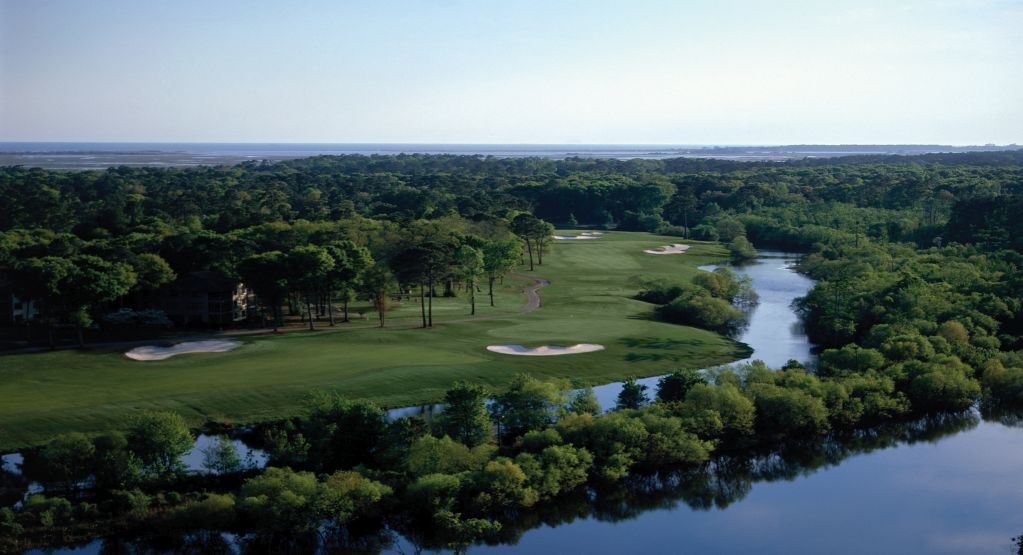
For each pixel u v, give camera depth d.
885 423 65.12
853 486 54.84
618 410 60.88
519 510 50.00
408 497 48.09
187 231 133.50
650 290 121.00
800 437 61.28
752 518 50.59
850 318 91.75
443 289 121.50
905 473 56.72
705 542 47.69
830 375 70.75
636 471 55.19
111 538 45.47
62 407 61.75
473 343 85.69
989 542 47.53
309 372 71.88
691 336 90.62
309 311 95.25
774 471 57.38
